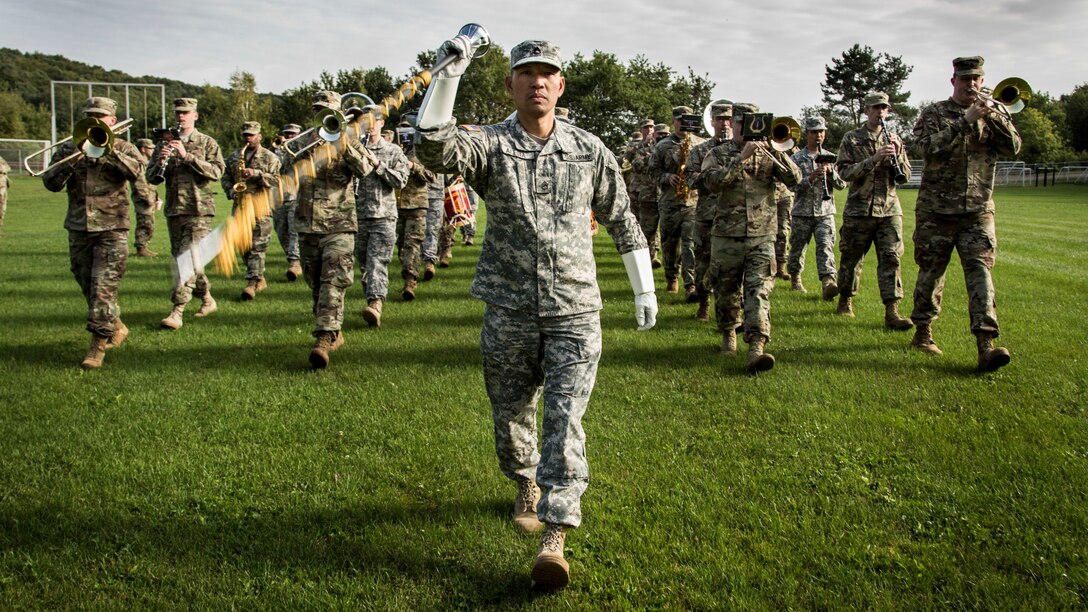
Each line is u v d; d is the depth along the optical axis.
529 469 4.23
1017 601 3.42
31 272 13.39
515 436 4.13
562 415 3.73
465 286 12.18
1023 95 7.28
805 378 6.82
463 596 3.53
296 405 6.14
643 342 8.27
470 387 6.60
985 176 7.26
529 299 3.83
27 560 3.80
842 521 4.16
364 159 7.39
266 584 3.61
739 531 4.07
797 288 11.68
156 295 11.22
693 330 8.92
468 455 5.08
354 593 3.55
